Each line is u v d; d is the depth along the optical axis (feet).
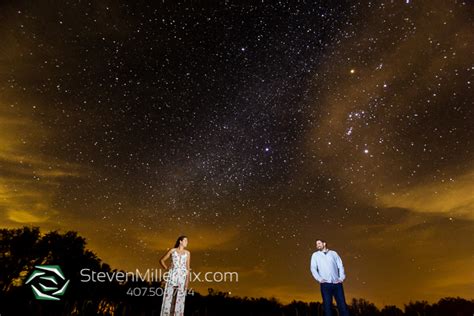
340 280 17.92
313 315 34.42
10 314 23.39
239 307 38.65
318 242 18.84
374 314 33.96
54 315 25.62
